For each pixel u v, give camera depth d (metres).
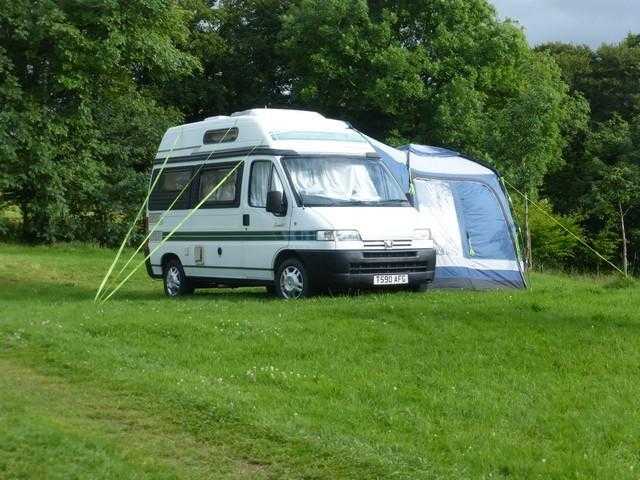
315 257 14.45
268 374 9.40
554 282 21.09
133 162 37.62
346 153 15.79
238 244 15.96
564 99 41.59
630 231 42.66
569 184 46.34
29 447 6.91
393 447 7.22
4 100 30.62
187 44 42.72
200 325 11.70
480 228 17.61
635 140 43.06
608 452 7.24
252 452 7.11
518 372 9.62
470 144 37.97
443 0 39.09
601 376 9.50
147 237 18.36
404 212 15.33
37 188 32.50
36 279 22.33
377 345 10.77
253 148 15.86
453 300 13.71
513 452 7.12
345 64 39.34
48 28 29.27
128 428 7.73
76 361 9.85
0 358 10.15
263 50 45.38
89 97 32.69
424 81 39.97
